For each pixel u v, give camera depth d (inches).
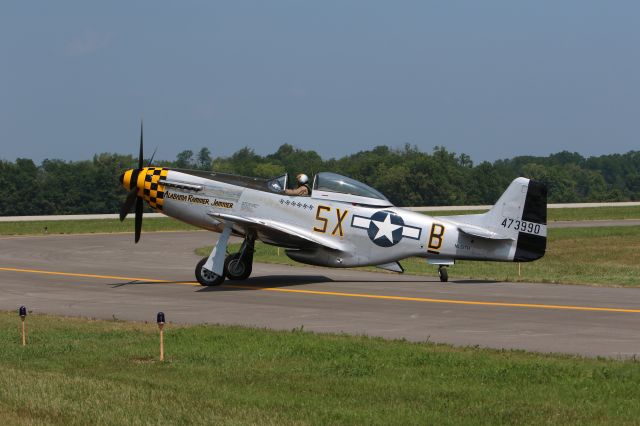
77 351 837.2
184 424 564.7
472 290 1357.0
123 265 1902.1
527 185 1437.0
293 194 1444.4
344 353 806.5
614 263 2260.1
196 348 841.5
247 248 1475.1
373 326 991.0
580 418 585.0
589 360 771.4
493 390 663.8
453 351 819.4
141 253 2329.0
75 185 7529.5
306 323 1018.1
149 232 3590.1
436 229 1432.1
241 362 774.5
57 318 1074.7
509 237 1439.5
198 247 2596.0
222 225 1457.9
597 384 678.5
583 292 1325.0
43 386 664.4
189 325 1008.2
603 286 1421.0
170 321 1049.5
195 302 1226.0
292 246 1461.6
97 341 891.4
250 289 1379.2
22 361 794.2
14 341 901.2
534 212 1439.5
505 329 962.1
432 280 1533.0
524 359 776.9
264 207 1443.2
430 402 626.8
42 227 3799.2
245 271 1482.5
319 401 627.5
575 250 2672.2
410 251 1433.3
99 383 676.7
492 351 818.2
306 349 823.1
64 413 589.3
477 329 963.3
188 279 1558.8
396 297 1259.8
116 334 935.7
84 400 621.9
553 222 4584.2
